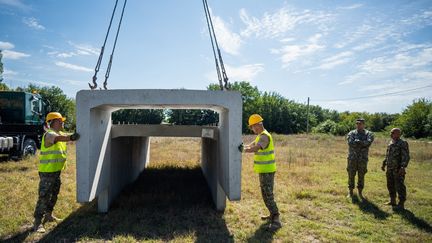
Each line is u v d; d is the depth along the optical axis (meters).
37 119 11.89
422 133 32.38
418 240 4.29
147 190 7.03
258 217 5.25
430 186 7.83
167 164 11.29
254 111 44.09
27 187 6.68
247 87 47.19
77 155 4.41
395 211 5.67
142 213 5.27
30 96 11.38
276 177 8.62
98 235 4.30
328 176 8.91
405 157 5.74
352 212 5.64
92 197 4.55
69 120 32.75
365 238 4.49
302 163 11.31
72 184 7.09
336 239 4.38
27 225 4.63
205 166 8.68
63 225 4.65
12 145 10.26
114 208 5.55
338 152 15.52
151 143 20.20
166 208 5.62
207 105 4.88
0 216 4.86
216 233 4.47
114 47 5.41
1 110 10.98
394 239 4.43
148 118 32.12
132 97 4.52
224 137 5.05
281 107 44.91
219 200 5.58
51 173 4.44
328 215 5.46
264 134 4.70
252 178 8.33
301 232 4.64
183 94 4.57
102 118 5.05
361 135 6.56
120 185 6.62
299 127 45.03
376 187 7.52
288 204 6.11
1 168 9.01
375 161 12.23
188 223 4.85
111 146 5.75
